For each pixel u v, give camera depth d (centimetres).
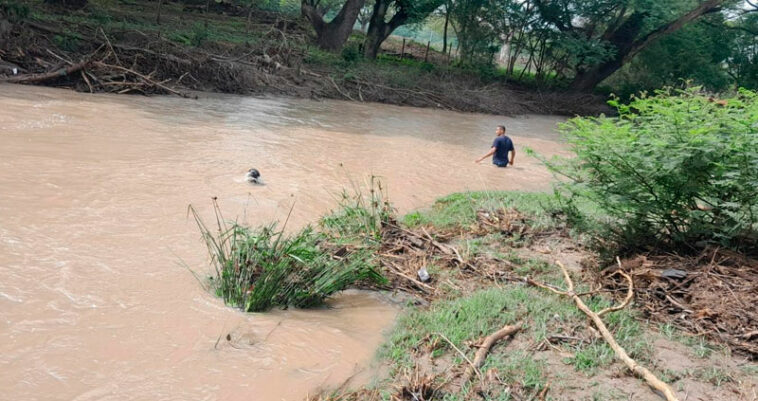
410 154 1582
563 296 680
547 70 4388
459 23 3938
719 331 593
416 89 2922
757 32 4044
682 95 816
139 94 1955
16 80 1775
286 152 1387
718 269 674
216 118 1716
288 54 2669
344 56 3028
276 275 628
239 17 3734
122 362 497
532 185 1384
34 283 607
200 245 759
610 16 3975
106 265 670
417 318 627
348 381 510
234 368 509
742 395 502
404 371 522
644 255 741
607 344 573
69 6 2753
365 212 869
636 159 730
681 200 750
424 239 840
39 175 952
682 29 3881
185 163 1151
